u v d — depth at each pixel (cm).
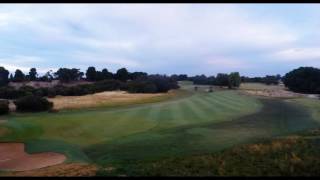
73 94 9875
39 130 4003
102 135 3688
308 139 3212
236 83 14338
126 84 11588
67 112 6138
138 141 3303
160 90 11369
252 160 2609
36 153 3067
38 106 6388
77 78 16125
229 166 2483
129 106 7119
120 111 5872
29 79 15412
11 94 8856
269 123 4453
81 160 2770
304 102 7688
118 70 15500
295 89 12194
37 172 2486
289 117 5078
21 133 3866
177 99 8775
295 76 12438
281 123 4459
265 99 8481
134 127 4078
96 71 15738
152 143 3209
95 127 4109
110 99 8406
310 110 6084
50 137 3709
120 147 3111
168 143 3189
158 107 6531
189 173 2356
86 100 8175
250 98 8781
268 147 2941
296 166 2458
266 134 3594
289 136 3397
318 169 2383
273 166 2466
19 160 2869
